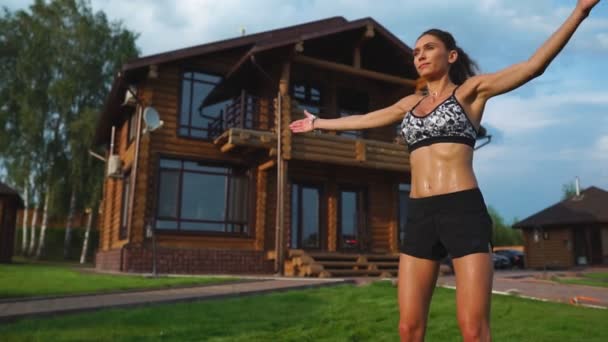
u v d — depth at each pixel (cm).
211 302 646
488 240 193
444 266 1279
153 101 1314
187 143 1331
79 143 2498
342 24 1381
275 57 1387
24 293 708
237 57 1458
